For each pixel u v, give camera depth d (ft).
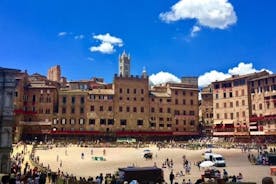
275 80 442.50
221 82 510.17
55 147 387.55
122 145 424.87
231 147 413.80
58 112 474.90
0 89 198.90
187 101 531.09
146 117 506.89
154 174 148.77
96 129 483.51
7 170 195.52
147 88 513.86
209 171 192.95
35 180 122.42
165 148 408.46
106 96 494.59
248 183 88.69
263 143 426.10
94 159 308.60
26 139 452.35
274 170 208.44
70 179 141.90
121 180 138.31
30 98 469.98
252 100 471.62
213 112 517.14
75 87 529.04
